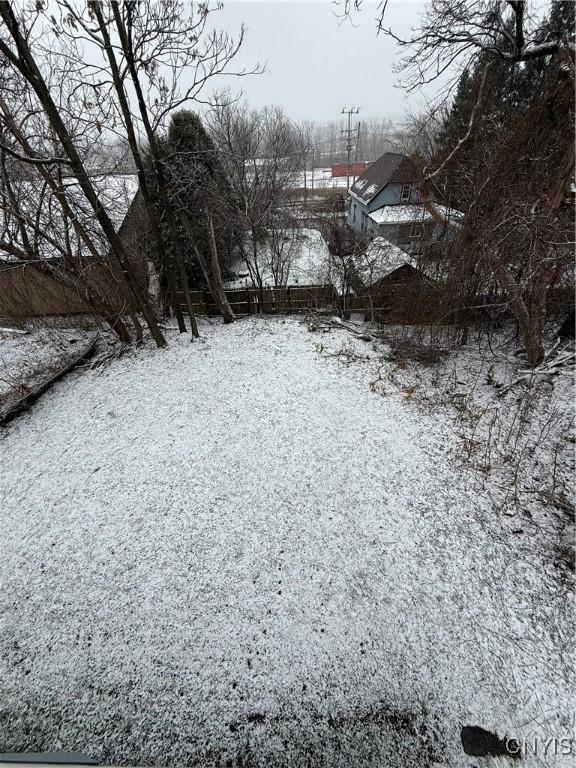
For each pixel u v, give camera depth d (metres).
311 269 12.45
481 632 2.98
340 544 3.72
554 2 6.78
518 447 4.67
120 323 8.09
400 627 3.05
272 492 4.34
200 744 2.55
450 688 2.70
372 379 6.51
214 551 3.75
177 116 9.22
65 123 6.29
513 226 5.50
